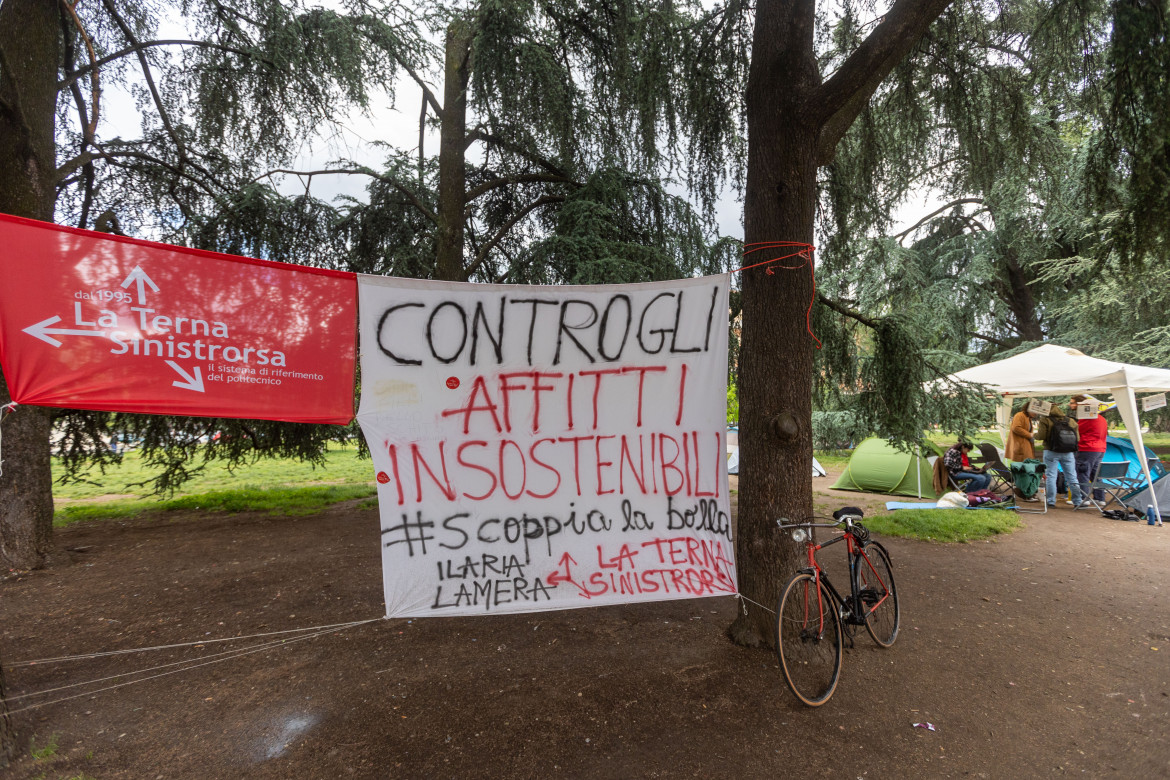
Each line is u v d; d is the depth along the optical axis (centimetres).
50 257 272
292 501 1089
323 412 316
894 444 546
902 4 357
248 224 805
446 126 859
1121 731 307
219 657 396
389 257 924
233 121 784
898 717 318
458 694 339
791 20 390
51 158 638
